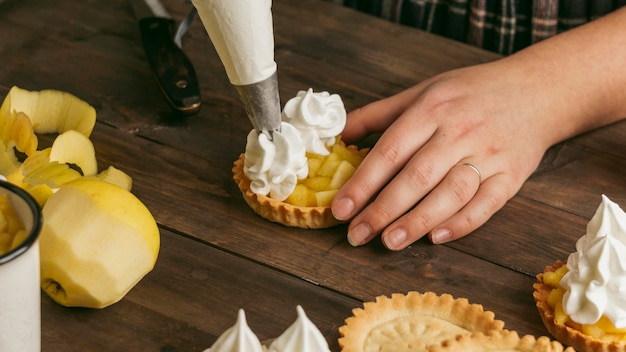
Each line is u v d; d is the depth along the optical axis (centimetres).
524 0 113
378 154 85
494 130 88
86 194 75
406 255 81
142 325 75
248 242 82
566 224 84
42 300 77
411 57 102
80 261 73
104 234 74
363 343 74
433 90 90
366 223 82
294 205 83
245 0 73
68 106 89
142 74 99
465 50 103
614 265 73
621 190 87
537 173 89
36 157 82
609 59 93
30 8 107
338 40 104
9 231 67
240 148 91
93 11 107
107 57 101
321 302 77
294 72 99
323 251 81
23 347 67
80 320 76
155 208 84
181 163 89
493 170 86
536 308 77
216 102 96
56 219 74
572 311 74
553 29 113
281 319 76
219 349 68
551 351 71
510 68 92
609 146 92
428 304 76
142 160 89
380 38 104
